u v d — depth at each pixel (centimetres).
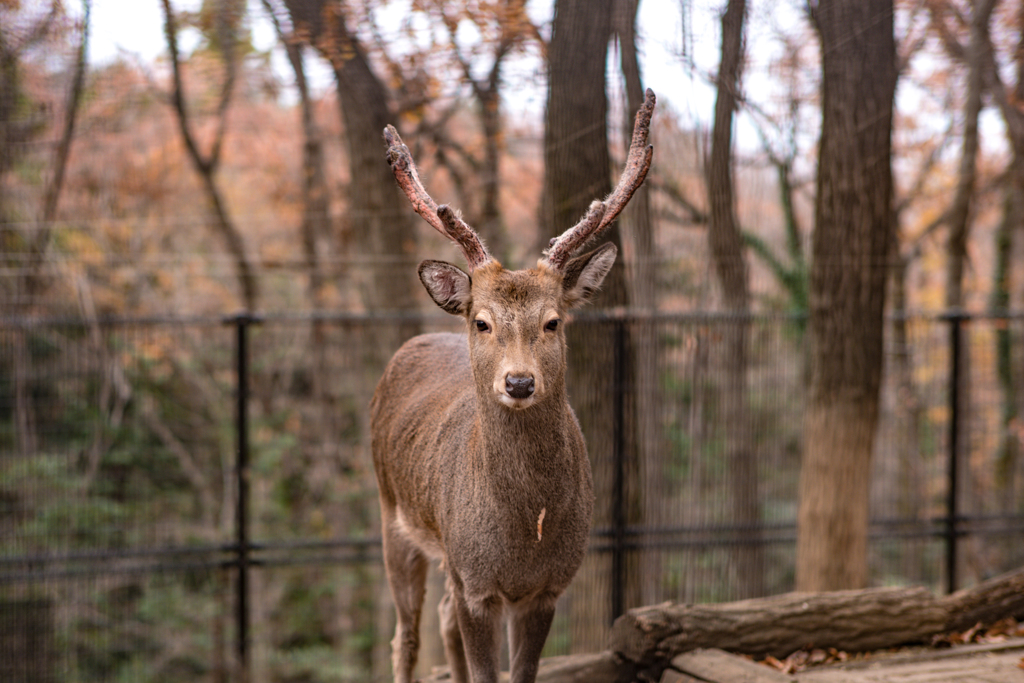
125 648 950
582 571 655
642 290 687
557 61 570
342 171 1323
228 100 1139
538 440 323
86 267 1080
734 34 603
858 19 597
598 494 641
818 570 624
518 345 306
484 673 341
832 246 615
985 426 1023
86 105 1001
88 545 902
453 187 1004
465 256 338
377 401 469
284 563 679
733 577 737
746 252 919
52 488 842
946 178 1151
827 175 618
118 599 995
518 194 972
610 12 562
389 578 447
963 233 1057
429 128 924
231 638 1065
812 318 634
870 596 448
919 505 938
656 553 722
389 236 915
